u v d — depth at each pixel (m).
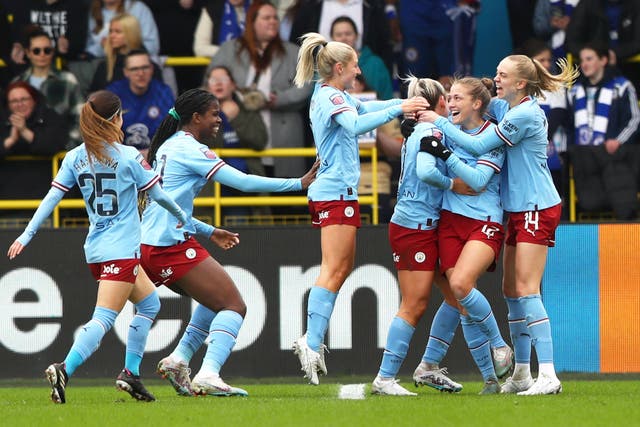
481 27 45.59
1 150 40.94
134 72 41.22
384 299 36.75
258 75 41.03
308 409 23.06
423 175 26.50
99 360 36.84
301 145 41.94
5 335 37.09
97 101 25.14
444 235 27.64
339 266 28.19
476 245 27.00
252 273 37.06
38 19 42.34
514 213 27.42
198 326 28.52
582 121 40.47
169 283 27.53
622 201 39.47
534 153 26.91
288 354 36.91
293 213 42.50
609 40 41.00
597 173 39.78
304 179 27.84
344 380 35.84
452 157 26.55
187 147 27.45
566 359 36.69
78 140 41.41
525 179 26.97
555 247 36.75
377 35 42.44
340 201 28.05
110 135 25.11
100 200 25.27
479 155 26.91
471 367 36.50
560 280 36.75
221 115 40.94
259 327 36.97
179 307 36.72
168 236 27.14
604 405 23.67
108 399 28.12
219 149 40.91
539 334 27.02
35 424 21.03
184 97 28.03
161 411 22.97
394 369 28.25
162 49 44.53
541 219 26.92
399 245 28.00
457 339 36.56
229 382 35.72
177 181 27.34
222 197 41.84
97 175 25.16
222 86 40.84
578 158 39.88
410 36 43.25
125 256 25.30
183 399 26.94
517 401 24.77
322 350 28.27
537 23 43.12
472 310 27.22
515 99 27.16
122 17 41.75
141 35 42.19
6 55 41.94
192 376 36.94
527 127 26.52
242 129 40.50
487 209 27.16
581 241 36.75
